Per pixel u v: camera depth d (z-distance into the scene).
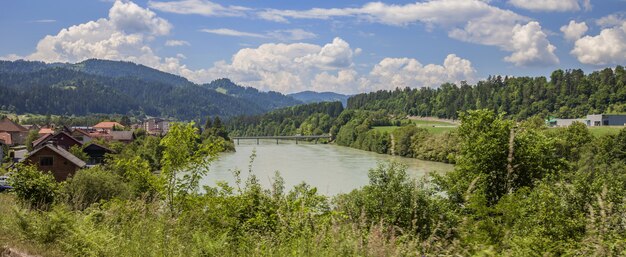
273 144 167.00
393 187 14.09
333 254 6.32
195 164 12.16
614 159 51.81
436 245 6.45
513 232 7.70
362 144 125.44
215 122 136.25
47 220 8.44
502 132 23.00
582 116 169.75
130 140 105.25
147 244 7.20
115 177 30.09
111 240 7.55
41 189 16.73
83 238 7.68
